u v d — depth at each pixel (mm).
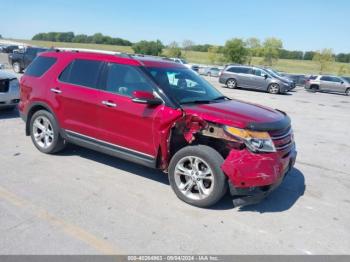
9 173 4586
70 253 2932
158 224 3508
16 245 2984
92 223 3438
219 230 3475
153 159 4219
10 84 7762
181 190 4055
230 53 68562
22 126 7281
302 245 3314
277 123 3854
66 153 5574
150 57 5148
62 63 5188
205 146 3859
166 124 3969
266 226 3631
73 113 4918
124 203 3928
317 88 27031
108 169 4984
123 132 4398
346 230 3676
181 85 4512
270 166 3619
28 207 3676
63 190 4164
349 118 12664
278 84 21750
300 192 4684
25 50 21500
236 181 3621
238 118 3723
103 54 4844
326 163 6262
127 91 4375
